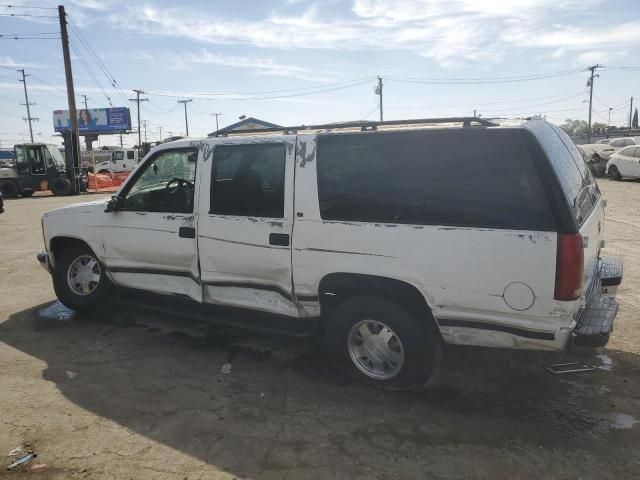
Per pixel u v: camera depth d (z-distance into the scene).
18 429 3.17
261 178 3.90
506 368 4.02
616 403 3.48
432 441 3.04
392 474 2.75
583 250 2.95
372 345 3.72
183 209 4.38
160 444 3.02
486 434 3.12
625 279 6.39
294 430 3.17
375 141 3.46
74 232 5.06
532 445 3.00
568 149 3.78
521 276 3.02
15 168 23.77
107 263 4.96
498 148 3.10
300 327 3.99
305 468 2.80
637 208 12.79
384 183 3.42
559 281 2.92
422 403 3.49
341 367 3.82
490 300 3.12
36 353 4.38
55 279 5.33
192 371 4.02
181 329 4.96
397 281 3.40
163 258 4.52
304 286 3.77
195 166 4.27
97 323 5.15
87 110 54.59
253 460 2.87
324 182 3.62
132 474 2.75
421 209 3.29
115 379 3.88
